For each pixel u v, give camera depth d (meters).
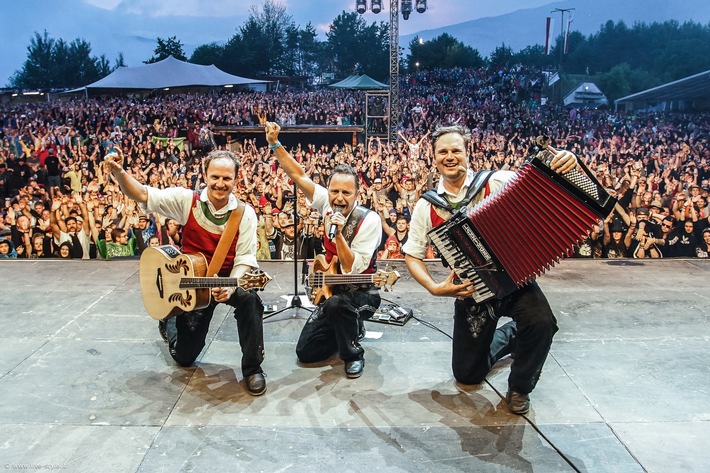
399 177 6.07
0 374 3.19
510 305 2.72
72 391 2.99
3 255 6.00
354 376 3.17
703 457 2.41
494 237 2.52
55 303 4.47
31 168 5.98
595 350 3.55
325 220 3.39
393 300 4.61
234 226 2.99
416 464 2.37
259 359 3.01
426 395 2.97
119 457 2.41
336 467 2.35
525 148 6.21
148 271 3.01
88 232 5.96
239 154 6.12
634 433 2.60
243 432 2.61
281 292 4.84
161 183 6.13
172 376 3.18
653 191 5.91
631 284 5.00
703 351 3.52
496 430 2.63
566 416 2.75
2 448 2.46
